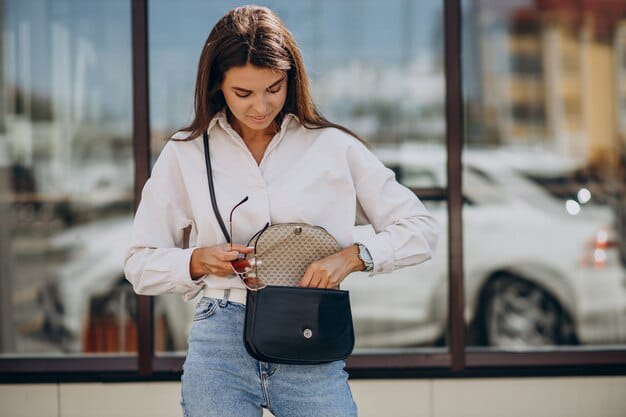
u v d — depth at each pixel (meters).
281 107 2.04
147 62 3.41
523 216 3.77
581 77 3.91
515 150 3.81
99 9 3.60
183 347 3.51
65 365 3.45
